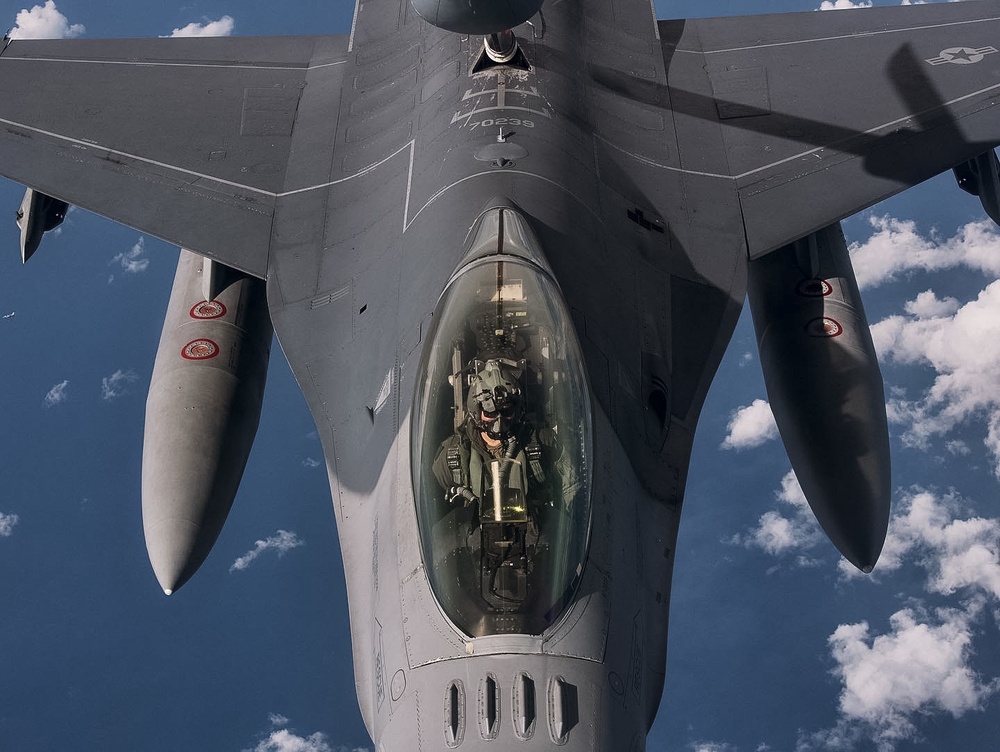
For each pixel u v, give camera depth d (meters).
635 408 8.77
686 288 10.21
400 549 7.49
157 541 10.50
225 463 11.26
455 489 7.27
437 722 6.51
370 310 9.87
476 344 7.71
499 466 7.12
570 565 7.02
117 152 12.00
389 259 10.16
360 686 7.95
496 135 10.68
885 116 11.97
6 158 11.84
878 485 11.02
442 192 10.12
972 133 11.57
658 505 8.58
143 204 11.38
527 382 7.52
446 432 7.47
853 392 11.48
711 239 10.74
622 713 6.78
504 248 8.27
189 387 11.64
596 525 7.35
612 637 7.01
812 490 11.20
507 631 6.71
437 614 6.92
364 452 8.88
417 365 8.39
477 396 7.29
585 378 7.82
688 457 9.05
